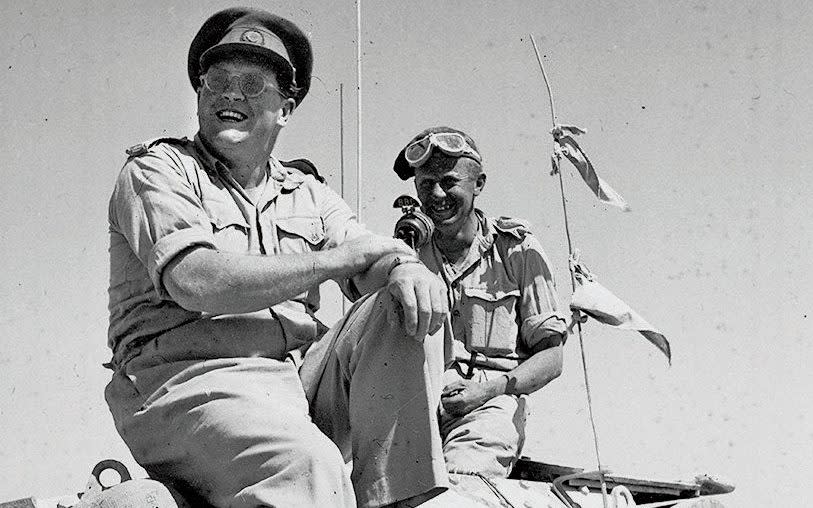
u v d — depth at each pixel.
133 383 3.12
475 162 4.66
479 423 4.20
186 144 3.43
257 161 3.44
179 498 2.97
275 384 3.12
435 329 3.03
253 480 2.88
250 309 3.03
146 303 3.20
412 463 3.00
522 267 4.67
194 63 3.61
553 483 3.97
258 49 3.44
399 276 3.02
